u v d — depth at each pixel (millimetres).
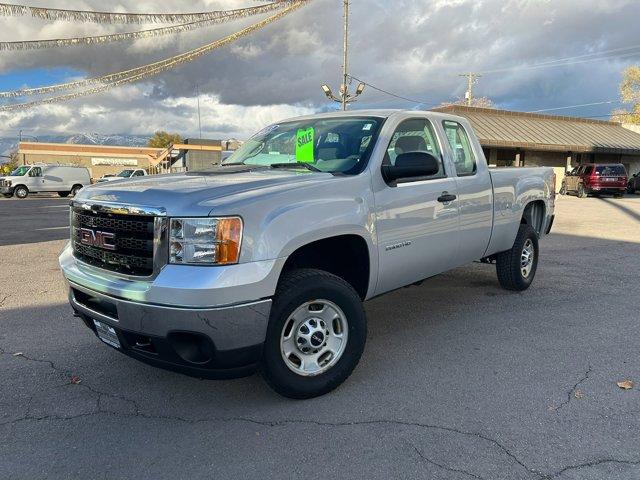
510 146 27484
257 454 2939
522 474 2742
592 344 4652
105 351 4473
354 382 3861
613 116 51250
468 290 6531
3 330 5027
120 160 72188
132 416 3375
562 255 9117
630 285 6855
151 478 2727
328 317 3619
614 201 23312
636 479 2699
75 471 2785
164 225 3027
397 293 6418
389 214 3971
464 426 3225
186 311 2914
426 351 4484
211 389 3764
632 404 3512
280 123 5086
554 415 3357
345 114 4648
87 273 3486
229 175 3852
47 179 32406
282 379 3393
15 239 11375
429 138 4664
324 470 2789
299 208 3318
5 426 3240
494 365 4176
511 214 5691
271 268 3105
